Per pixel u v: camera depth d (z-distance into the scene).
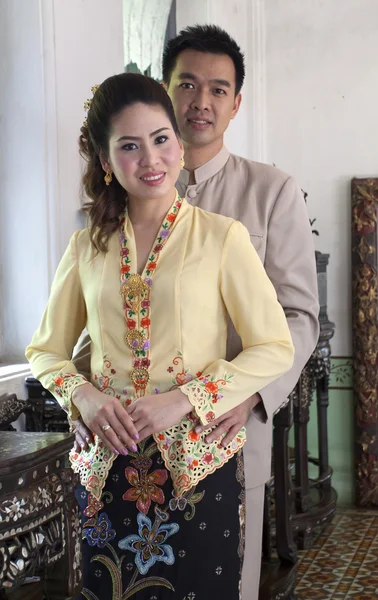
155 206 2.09
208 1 4.58
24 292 2.99
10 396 2.60
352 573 4.15
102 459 2.05
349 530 4.84
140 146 2.00
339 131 5.31
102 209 2.13
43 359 2.18
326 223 5.34
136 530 2.03
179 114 2.67
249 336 2.09
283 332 2.10
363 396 5.24
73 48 3.09
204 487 2.03
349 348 5.34
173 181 2.05
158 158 2.01
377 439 5.23
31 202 2.97
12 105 2.96
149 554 2.01
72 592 1.78
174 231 2.08
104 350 2.07
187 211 2.12
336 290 5.34
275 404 2.31
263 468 2.62
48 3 2.93
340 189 5.32
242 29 5.21
